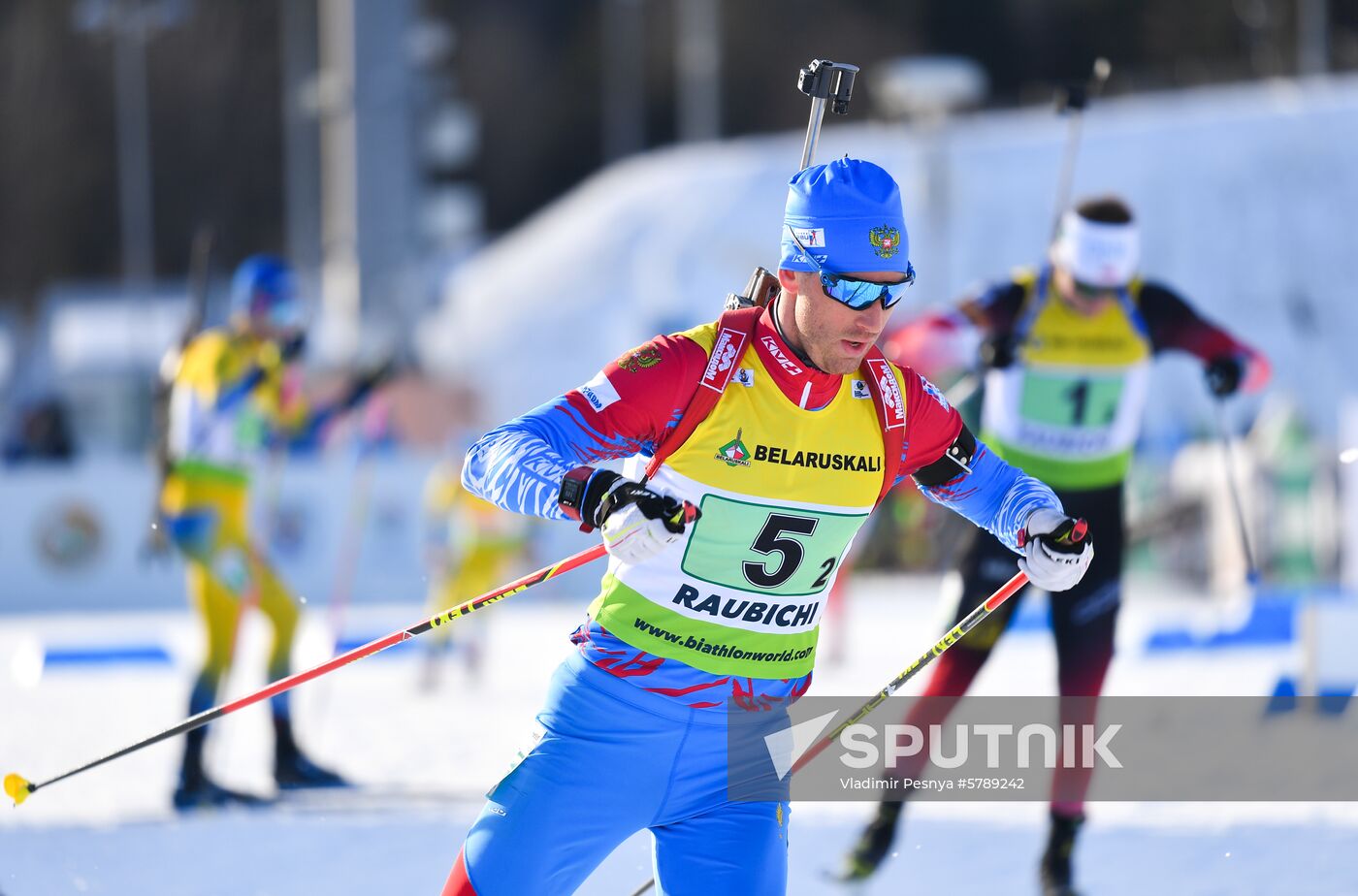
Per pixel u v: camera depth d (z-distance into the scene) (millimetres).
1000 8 151750
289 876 16969
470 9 174500
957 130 90375
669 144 165000
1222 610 37438
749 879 10469
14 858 17797
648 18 164125
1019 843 18109
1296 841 17609
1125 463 18344
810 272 10164
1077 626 17359
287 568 49312
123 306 98250
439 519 32969
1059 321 18188
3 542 49312
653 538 9234
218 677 21719
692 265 81938
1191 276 77875
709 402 10242
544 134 170625
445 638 31672
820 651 34844
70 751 25156
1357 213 77188
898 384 10844
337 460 50000
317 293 94812
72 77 130625
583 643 10758
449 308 84688
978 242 79188
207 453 22141
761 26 158125
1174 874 16484
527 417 10195
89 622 44625
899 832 18438
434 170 140125
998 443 18641
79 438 76250
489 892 10281
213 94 137250
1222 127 82875
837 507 10547
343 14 61656
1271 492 46875
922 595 48906
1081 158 82875
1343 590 41875
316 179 119125
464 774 22844
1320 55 108750
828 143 92312
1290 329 74750
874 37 155500
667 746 10516
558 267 86750
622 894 16031
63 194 127812
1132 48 145375
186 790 21000
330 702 30016
